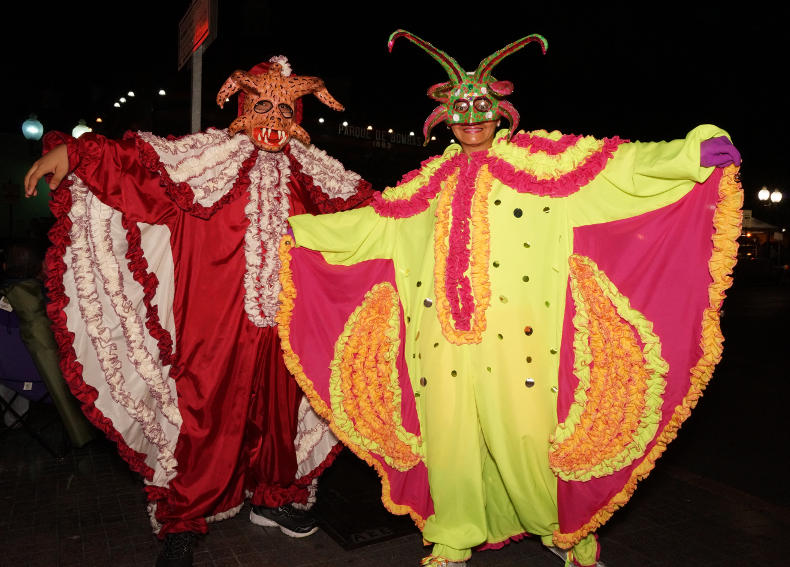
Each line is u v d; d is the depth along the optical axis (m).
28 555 2.95
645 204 2.42
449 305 2.53
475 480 2.55
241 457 3.05
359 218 2.93
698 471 4.35
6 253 4.41
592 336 2.50
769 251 23.78
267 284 2.97
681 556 3.03
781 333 10.86
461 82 2.60
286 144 3.13
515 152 2.60
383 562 2.96
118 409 2.82
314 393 2.89
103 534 3.18
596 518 2.51
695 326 2.39
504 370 2.50
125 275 2.84
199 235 2.96
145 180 2.81
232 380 3.00
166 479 2.90
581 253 2.55
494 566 2.97
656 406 2.41
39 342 3.78
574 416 2.53
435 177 2.74
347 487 3.83
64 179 2.65
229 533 3.23
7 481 3.87
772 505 3.65
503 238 2.54
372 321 2.92
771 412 5.86
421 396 2.76
